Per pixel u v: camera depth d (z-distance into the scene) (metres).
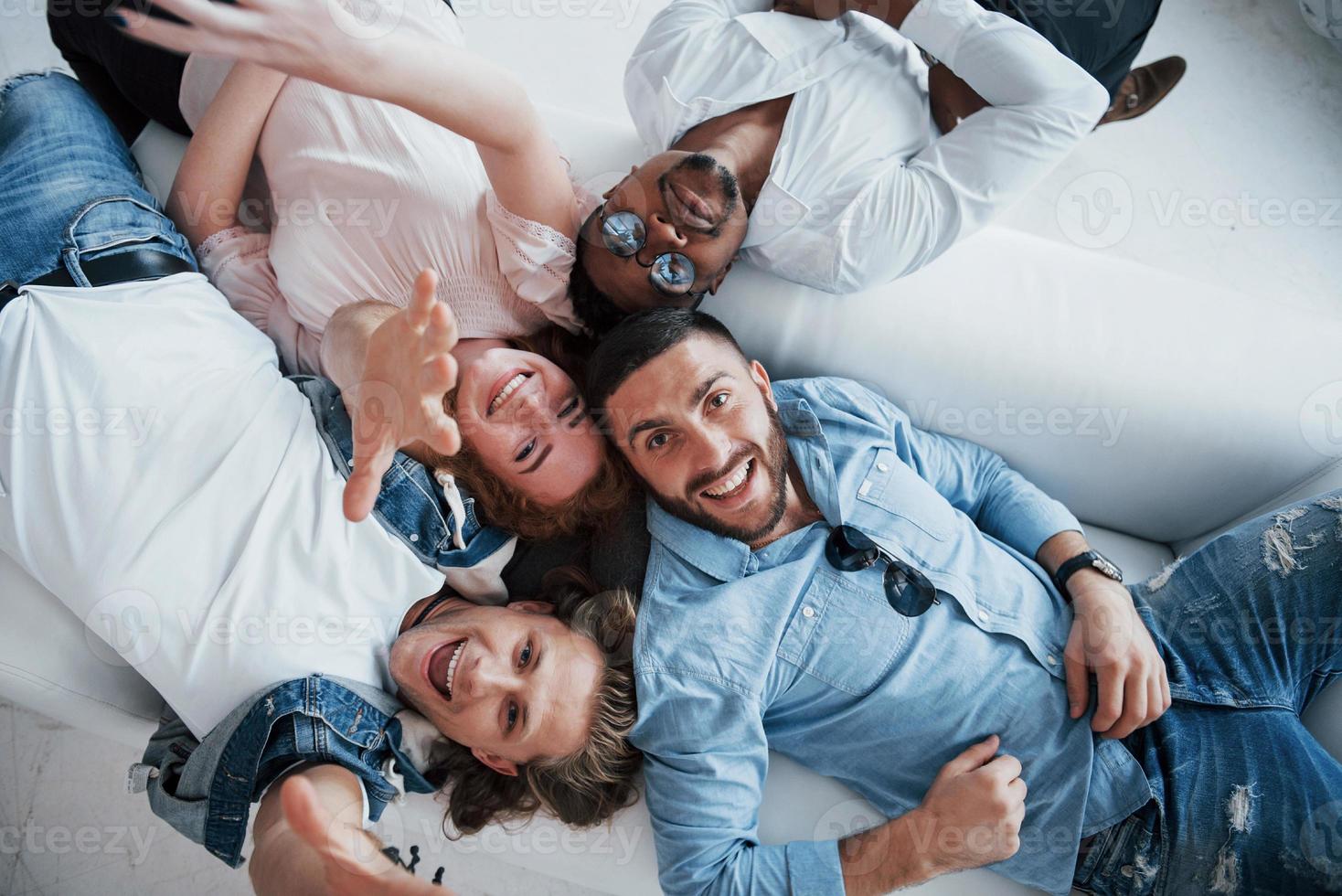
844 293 1.26
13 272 1.13
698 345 1.11
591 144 1.34
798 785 1.17
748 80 1.26
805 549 1.17
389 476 1.16
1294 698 1.10
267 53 0.90
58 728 1.48
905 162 1.28
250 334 1.22
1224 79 1.83
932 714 1.10
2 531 1.07
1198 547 1.27
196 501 1.09
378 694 1.10
